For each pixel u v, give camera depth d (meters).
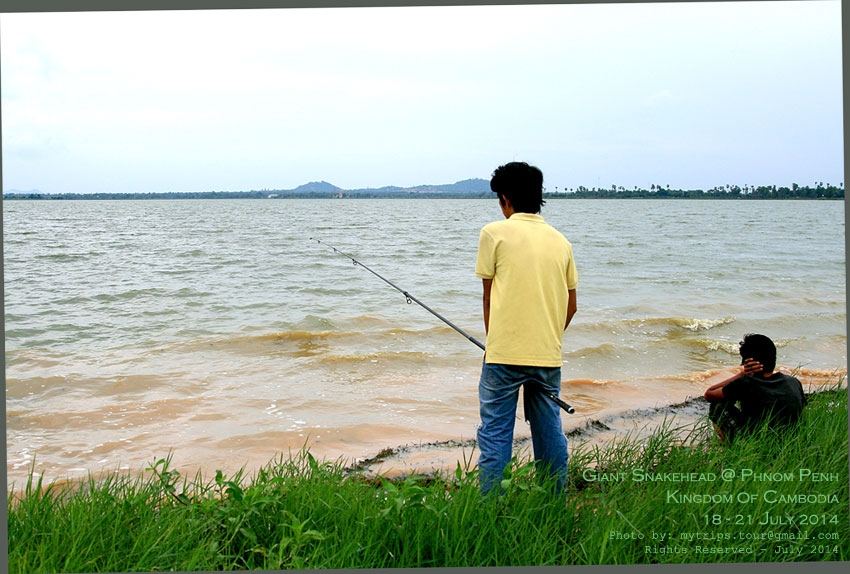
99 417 4.95
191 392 5.59
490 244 2.85
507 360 2.81
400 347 7.31
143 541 2.48
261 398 5.41
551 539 2.62
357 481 3.14
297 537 2.45
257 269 14.70
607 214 31.12
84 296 10.98
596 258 15.67
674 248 17.66
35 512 2.71
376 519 2.61
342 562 2.46
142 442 4.45
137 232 25.41
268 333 7.96
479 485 2.81
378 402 5.32
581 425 4.61
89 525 2.55
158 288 11.88
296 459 4.06
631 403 5.17
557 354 2.88
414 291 11.44
